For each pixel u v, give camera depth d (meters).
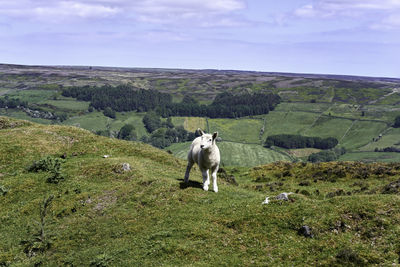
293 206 16.98
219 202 19.33
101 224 18.89
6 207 22.36
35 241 17.81
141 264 14.65
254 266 13.29
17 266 16.08
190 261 14.29
